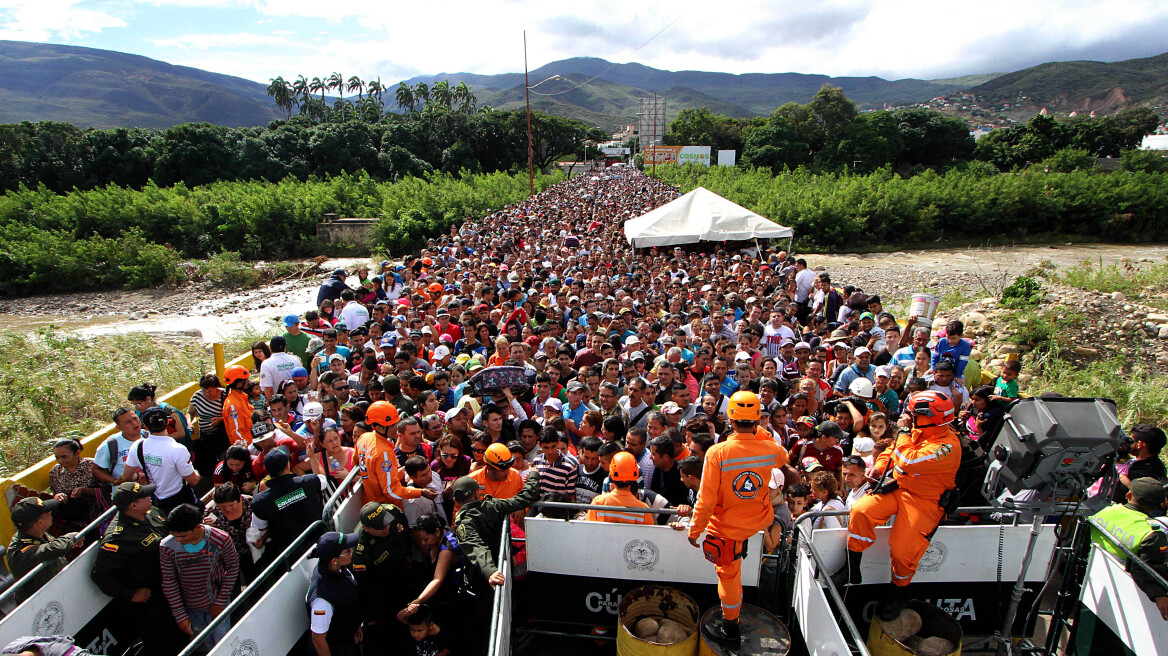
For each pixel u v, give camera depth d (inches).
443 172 3031.5
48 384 434.0
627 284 542.0
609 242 844.0
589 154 4726.9
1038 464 168.1
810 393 285.0
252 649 147.8
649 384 275.9
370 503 182.7
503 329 407.5
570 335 386.3
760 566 182.7
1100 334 520.7
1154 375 474.9
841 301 493.4
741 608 177.9
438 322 409.4
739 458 158.2
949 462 165.9
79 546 197.2
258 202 1384.1
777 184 1742.1
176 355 545.6
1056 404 171.9
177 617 174.9
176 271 1097.4
